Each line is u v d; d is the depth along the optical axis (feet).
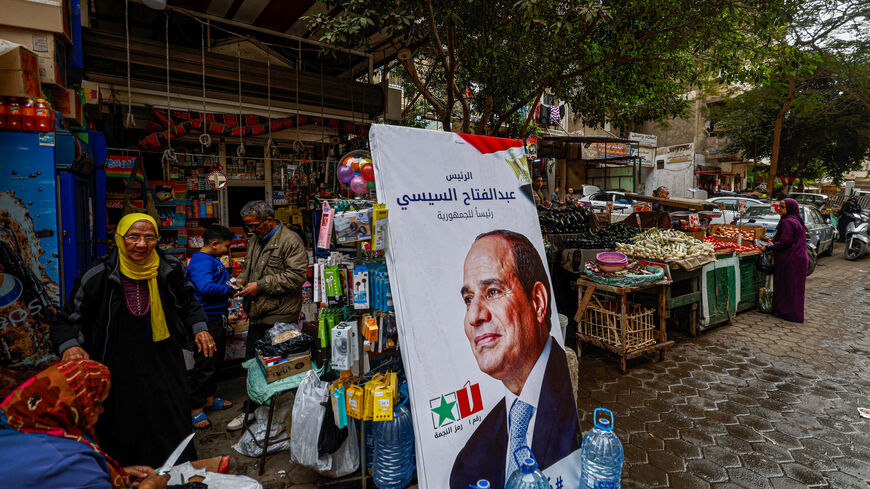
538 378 7.84
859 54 44.65
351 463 8.27
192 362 10.44
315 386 8.47
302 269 10.85
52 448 3.42
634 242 18.24
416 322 6.47
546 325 8.27
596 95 19.63
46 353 7.68
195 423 10.40
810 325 18.98
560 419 7.91
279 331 9.73
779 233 19.54
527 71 16.99
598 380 13.42
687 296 16.52
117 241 7.11
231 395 12.26
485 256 7.61
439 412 6.40
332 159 22.31
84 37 13.04
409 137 7.07
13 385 4.20
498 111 20.85
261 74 16.29
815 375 13.71
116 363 7.07
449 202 7.37
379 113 20.15
